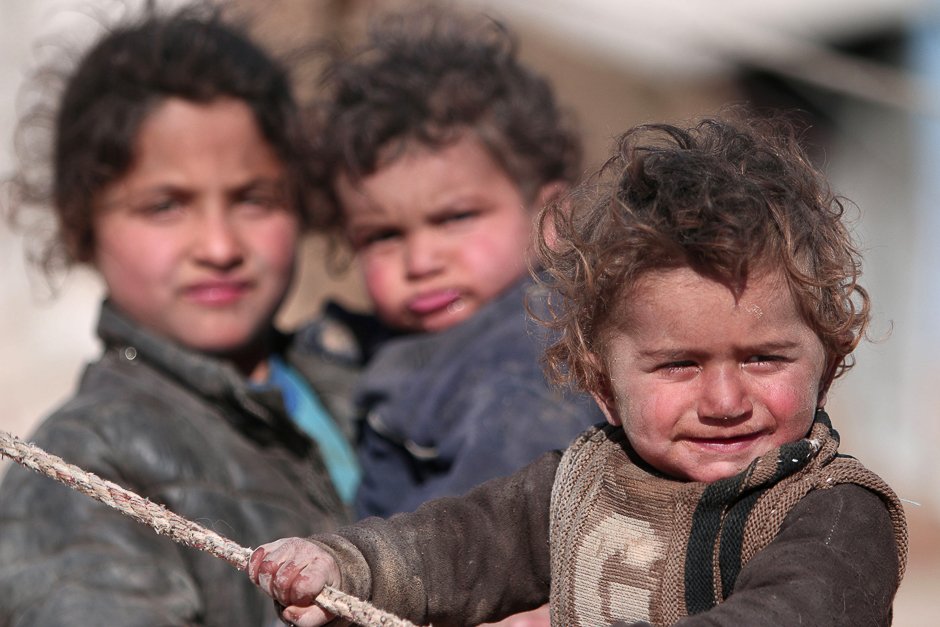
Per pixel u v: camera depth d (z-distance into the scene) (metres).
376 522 4.79
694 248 4.31
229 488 7.21
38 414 17.31
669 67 21.17
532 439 7.00
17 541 6.63
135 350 7.75
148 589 6.53
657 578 4.55
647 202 4.51
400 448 7.92
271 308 8.23
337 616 4.27
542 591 4.96
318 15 15.02
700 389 4.43
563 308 4.90
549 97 9.26
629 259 4.41
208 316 7.92
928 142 22.20
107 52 8.18
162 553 6.74
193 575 6.87
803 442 4.39
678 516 4.56
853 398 22.23
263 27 12.49
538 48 20.67
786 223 4.37
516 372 7.39
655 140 5.01
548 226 5.14
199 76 8.04
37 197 9.45
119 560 6.56
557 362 4.95
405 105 8.50
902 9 19.89
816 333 4.44
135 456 7.01
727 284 4.30
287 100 8.65
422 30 10.14
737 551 4.39
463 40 9.51
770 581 4.05
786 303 4.35
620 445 4.86
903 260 22.38
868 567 4.12
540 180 8.85
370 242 8.70
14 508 6.73
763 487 4.40
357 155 8.48
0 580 6.55
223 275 7.95
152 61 8.02
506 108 8.70
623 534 4.66
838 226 4.67
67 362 17.83
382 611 4.19
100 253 8.12
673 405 4.45
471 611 4.82
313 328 9.58
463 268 8.40
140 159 7.92
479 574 4.83
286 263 8.30
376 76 8.77
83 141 8.00
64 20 15.61
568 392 6.80
